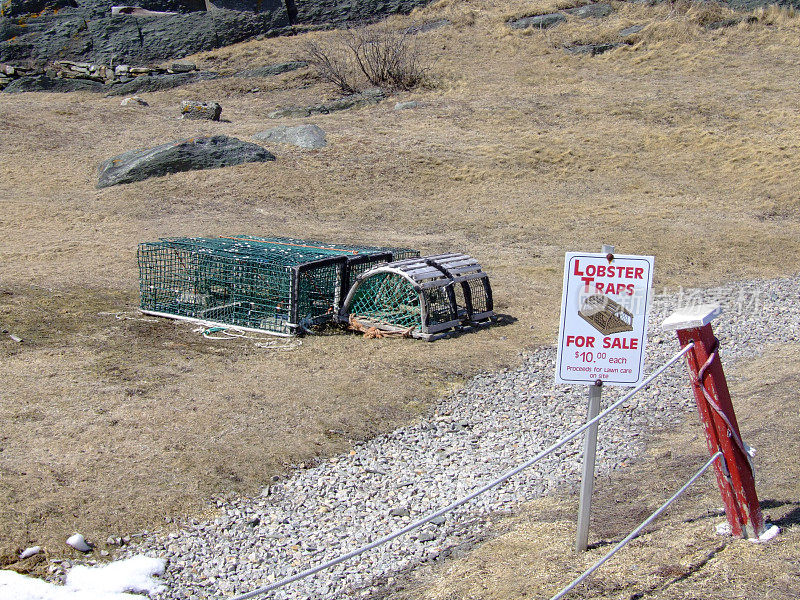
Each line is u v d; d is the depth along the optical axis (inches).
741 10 1300.4
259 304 398.6
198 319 405.7
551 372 347.9
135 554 199.8
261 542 207.2
